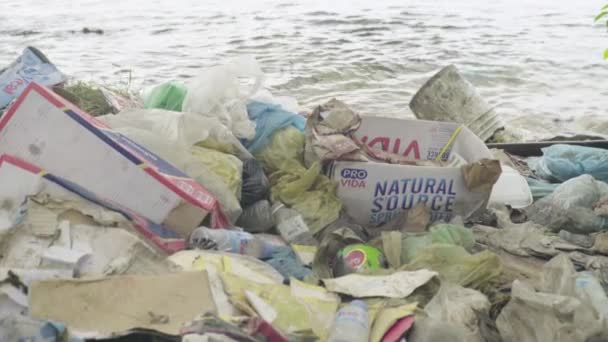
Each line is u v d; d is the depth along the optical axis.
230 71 4.04
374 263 3.25
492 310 2.91
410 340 2.59
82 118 3.03
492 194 4.12
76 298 2.37
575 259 3.41
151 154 3.26
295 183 3.68
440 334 2.54
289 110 4.41
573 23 15.14
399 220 3.73
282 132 3.97
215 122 3.71
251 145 3.98
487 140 5.46
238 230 3.40
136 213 3.05
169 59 11.19
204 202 3.17
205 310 2.44
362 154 3.77
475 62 10.89
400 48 12.06
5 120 2.98
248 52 11.73
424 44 12.50
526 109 8.19
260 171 3.80
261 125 3.99
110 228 2.76
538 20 15.67
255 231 3.64
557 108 8.23
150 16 16.64
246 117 3.97
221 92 3.97
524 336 2.62
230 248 3.17
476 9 17.48
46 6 18.66
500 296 2.99
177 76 9.82
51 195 2.86
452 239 3.39
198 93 3.96
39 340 2.12
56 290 2.37
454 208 3.77
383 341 2.55
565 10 17.25
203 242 3.10
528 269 3.39
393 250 3.31
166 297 2.45
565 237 3.72
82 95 4.24
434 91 5.30
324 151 3.67
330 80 9.61
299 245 3.45
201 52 11.78
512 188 4.17
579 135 6.16
